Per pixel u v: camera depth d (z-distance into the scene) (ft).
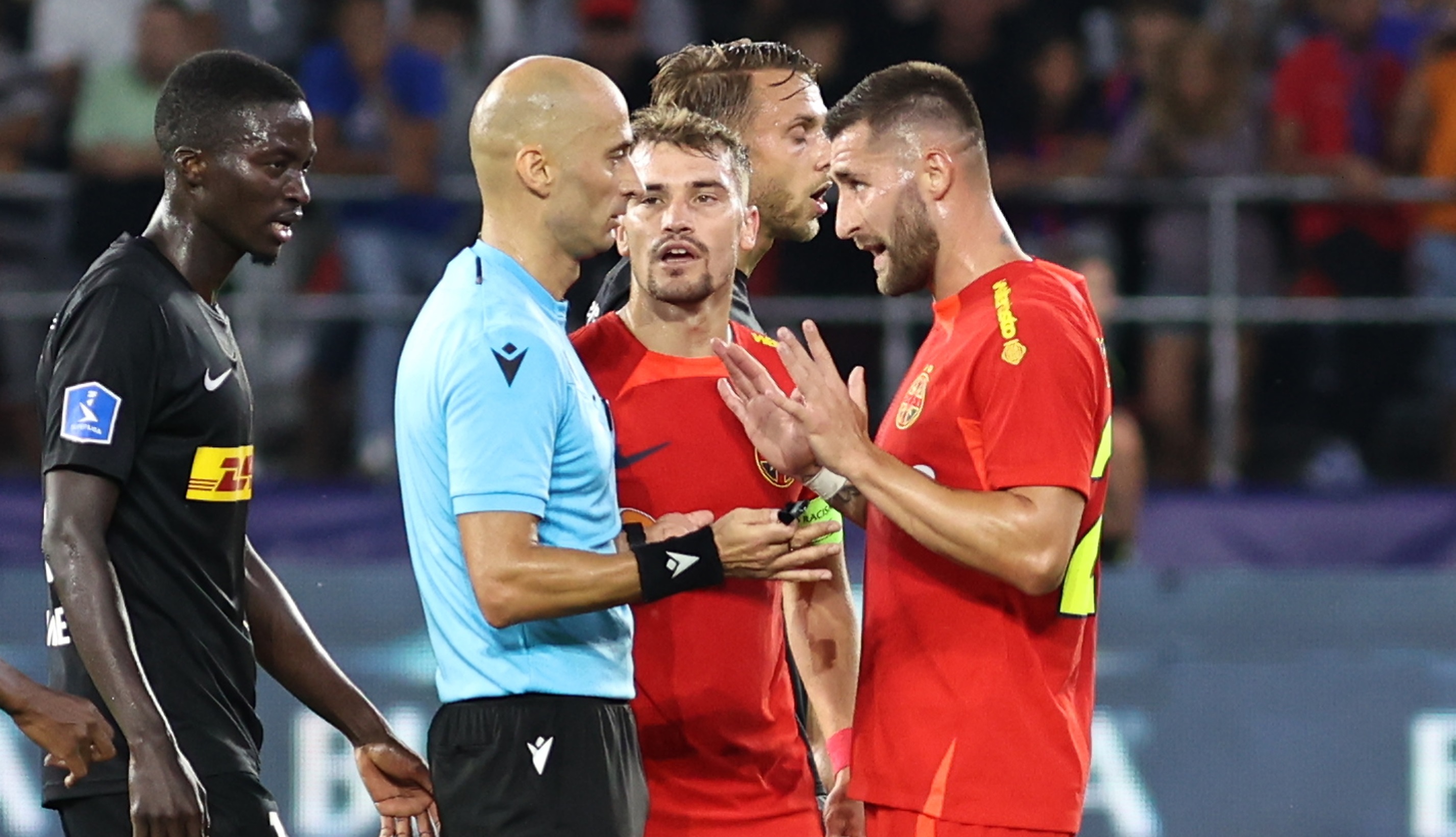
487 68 107.04
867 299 97.04
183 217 45.52
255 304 98.27
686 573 40.88
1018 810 43.01
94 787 43.57
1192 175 102.01
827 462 42.16
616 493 47.09
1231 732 79.30
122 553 44.04
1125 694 79.92
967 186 44.93
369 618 81.30
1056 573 41.24
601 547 42.57
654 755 48.11
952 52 104.83
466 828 41.50
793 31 105.19
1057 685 43.91
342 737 77.20
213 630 45.27
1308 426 105.50
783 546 41.57
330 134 104.88
